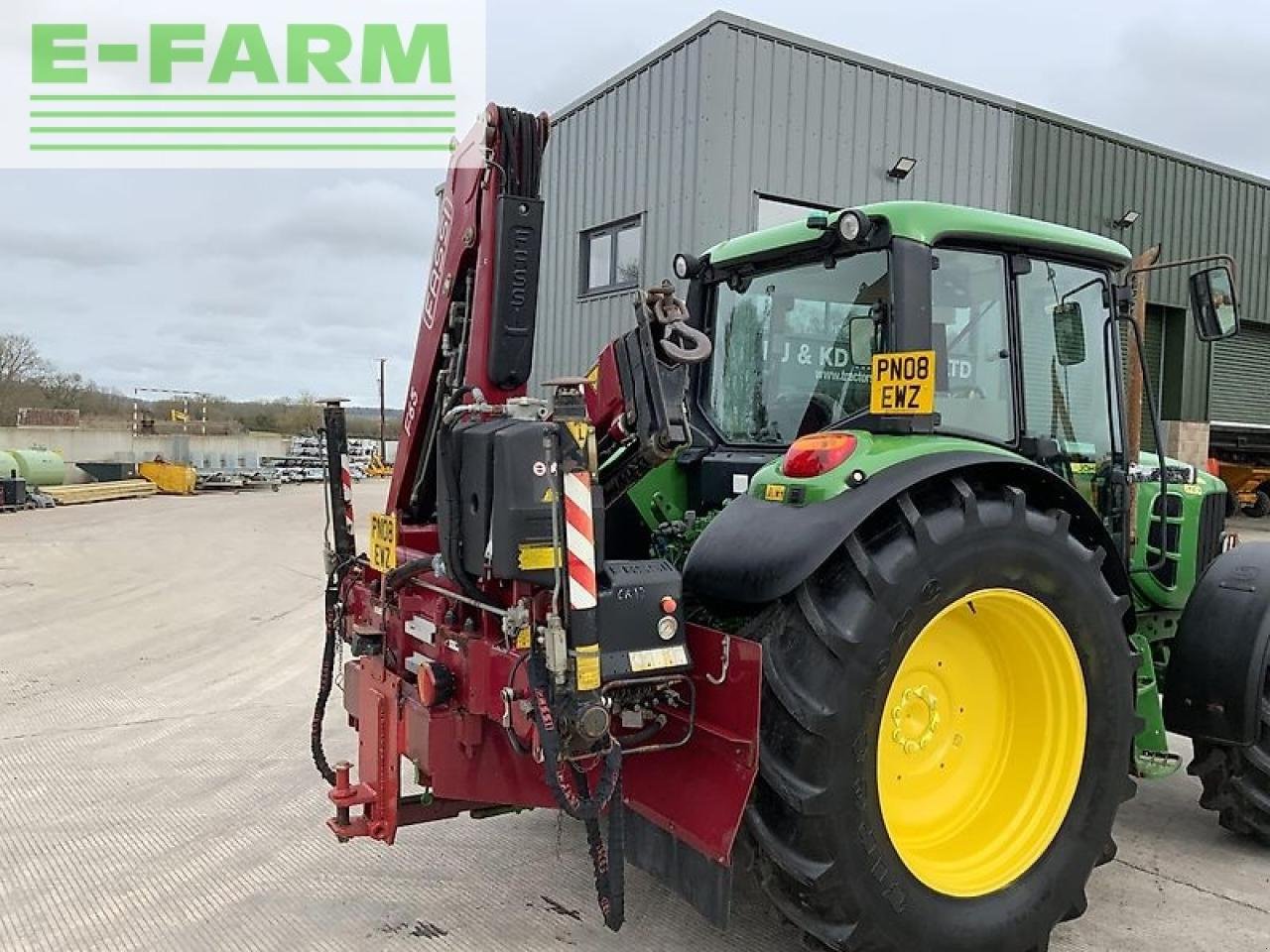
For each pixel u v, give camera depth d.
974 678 2.89
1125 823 3.91
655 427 2.49
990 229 3.10
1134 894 3.26
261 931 3.00
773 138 10.55
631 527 3.56
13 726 5.13
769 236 3.45
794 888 2.49
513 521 2.35
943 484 2.66
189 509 20.56
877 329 3.05
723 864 2.37
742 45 10.24
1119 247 3.54
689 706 2.55
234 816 3.91
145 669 6.40
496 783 2.80
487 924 3.04
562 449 2.30
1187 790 4.30
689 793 2.52
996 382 3.21
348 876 3.38
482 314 2.86
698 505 3.65
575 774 2.43
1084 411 3.50
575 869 3.44
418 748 2.82
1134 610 3.51
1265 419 18.02
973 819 2.86
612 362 2.59
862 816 2.42
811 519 2.49
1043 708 2.84
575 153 12.27
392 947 2.90
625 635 2.41
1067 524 2.76
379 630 3.22
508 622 2.43
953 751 2.87
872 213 2.97
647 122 11.03
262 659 6.71
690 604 2.71
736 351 3.68
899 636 2.46
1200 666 3.45
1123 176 14.41
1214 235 16.19
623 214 11.43
